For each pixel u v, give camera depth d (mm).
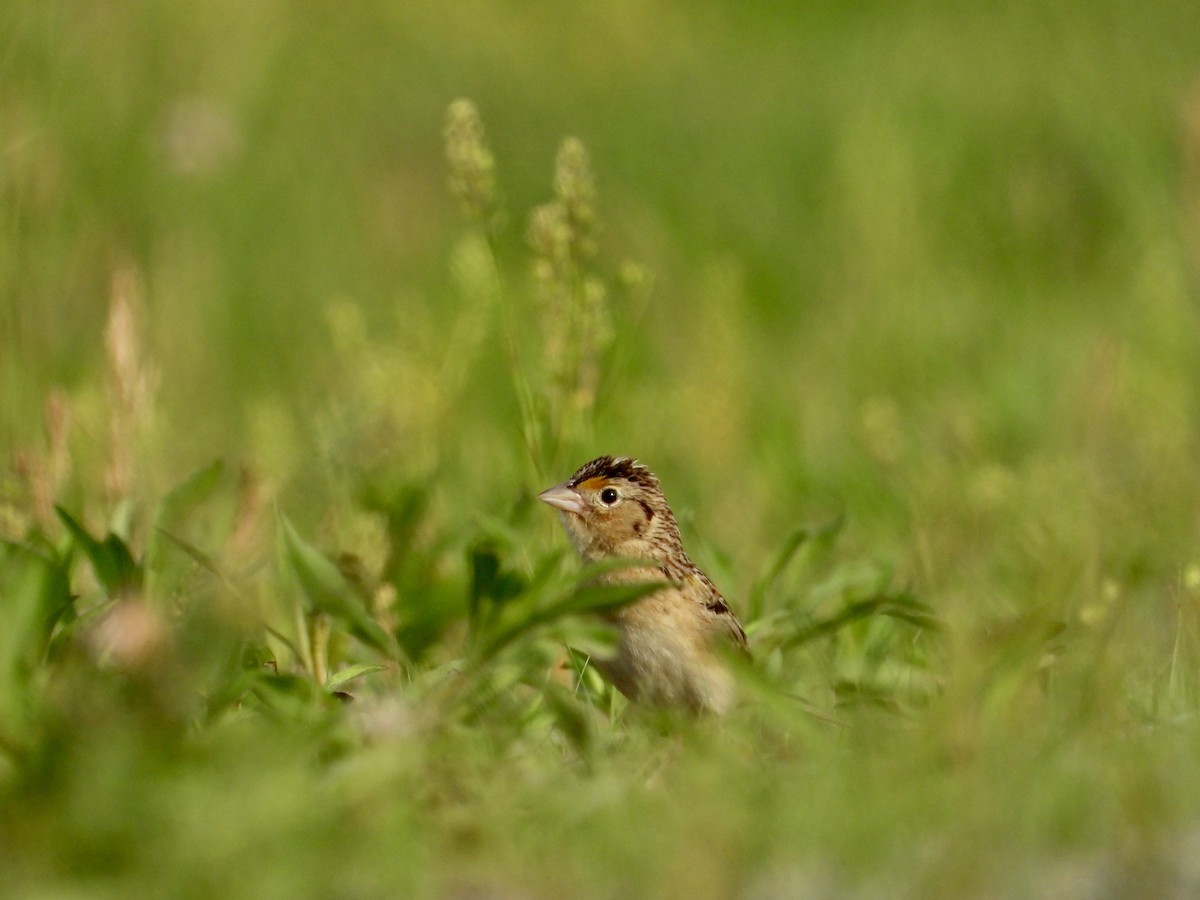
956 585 10258
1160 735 7035
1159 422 13117
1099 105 20719
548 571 7602
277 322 18781
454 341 12492
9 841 6102
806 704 8055
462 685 7469
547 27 28062
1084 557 10148
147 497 10609
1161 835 6055
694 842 5832
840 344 16500
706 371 14406
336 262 20016
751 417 14289
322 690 7508
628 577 9211
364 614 8172
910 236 18344
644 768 7121
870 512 12680
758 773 6871
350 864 5996
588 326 10633
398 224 20938
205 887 5793
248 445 13992
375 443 11594
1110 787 6312
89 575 9750
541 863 6027
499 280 10523
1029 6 25000
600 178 22672
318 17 24359
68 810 6168
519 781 6836
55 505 8328
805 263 19047
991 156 21109
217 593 8016
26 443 11453
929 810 6207
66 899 5832
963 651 7762
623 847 6008
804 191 21078
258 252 19562
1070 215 19922
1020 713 7410
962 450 13078
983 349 16688
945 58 24453
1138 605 10359
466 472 12805
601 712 8906
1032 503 11664
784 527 12977
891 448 12969
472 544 9461
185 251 17719
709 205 20906
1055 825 6125
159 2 20016
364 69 25062
